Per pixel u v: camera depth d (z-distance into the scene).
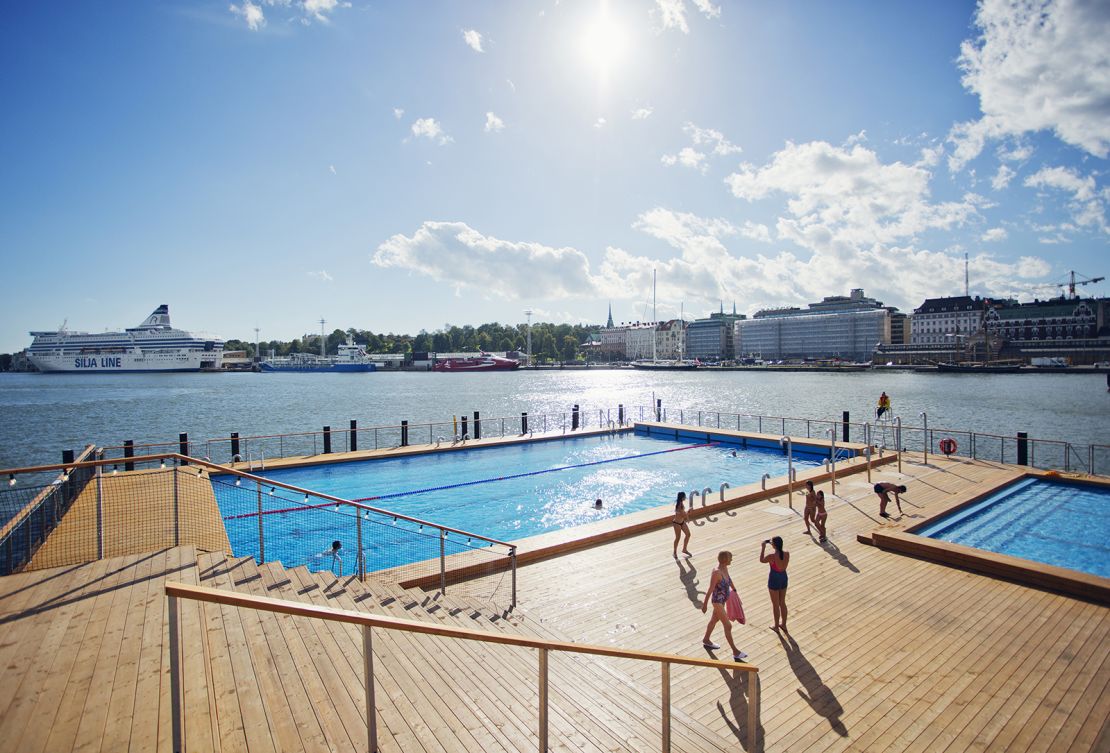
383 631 7.58
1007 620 10.42
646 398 84.12
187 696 5.16
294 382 143.75
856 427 45.94
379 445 40.69
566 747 5.76
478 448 32.25
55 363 177.25
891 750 6.94
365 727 5.13
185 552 8.87
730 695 8.09
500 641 4.53
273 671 5.90
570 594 11.80
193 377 170.00
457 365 190.88
